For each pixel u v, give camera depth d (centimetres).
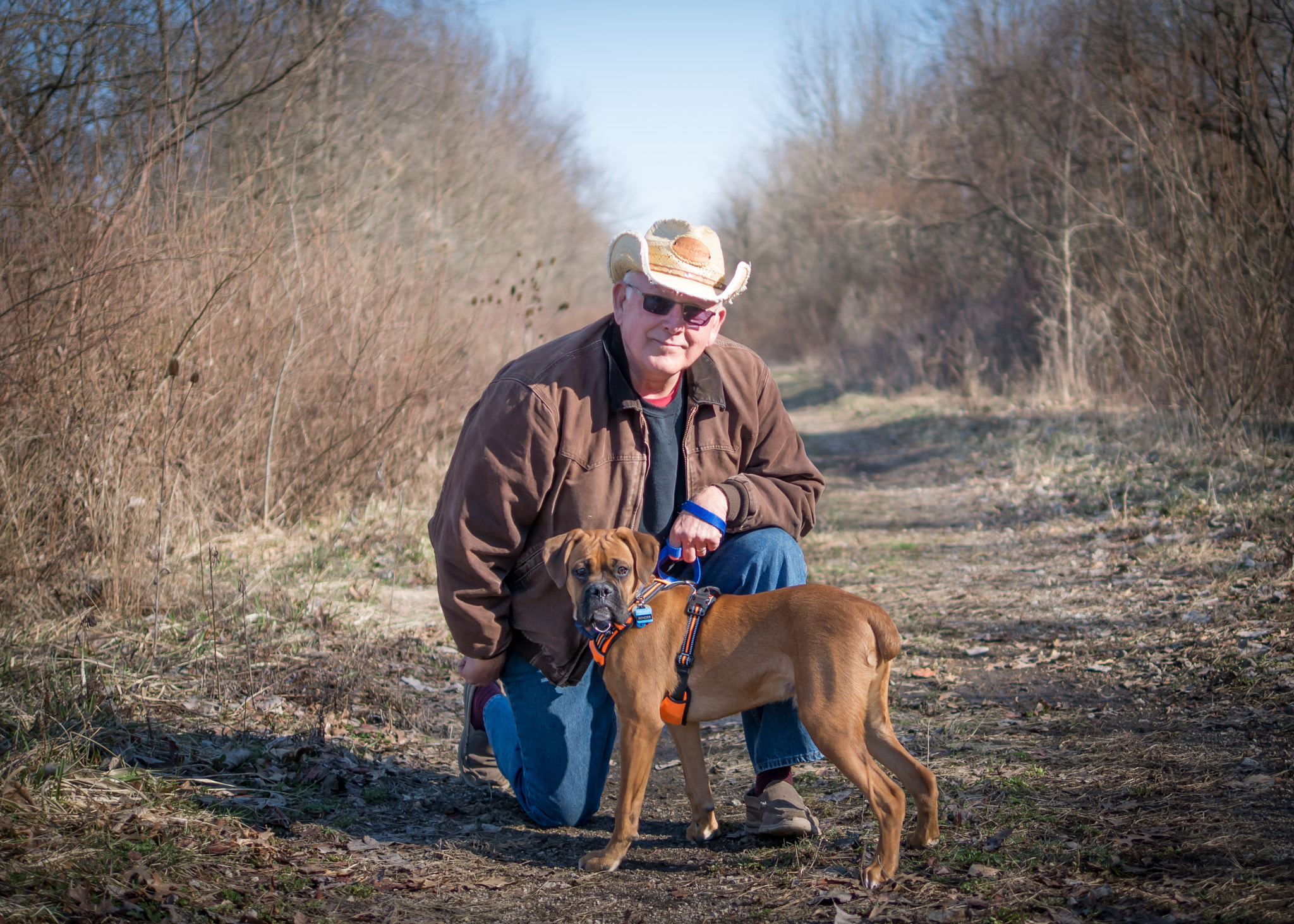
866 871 296
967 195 2267
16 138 663
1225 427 979
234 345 799
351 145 1388
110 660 482
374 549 775
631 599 333
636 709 329
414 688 523
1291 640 492
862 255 3294
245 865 309
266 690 475
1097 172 1675
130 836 310
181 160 790
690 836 349
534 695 364
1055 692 485
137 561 577
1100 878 286
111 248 668
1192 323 1071
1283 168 1019
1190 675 477
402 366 920
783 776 342
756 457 383
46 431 611
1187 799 337
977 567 794
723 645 326
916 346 2359
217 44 1112
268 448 787
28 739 366
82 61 840
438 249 1132
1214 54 1127
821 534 988
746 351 384
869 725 325
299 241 944
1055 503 970
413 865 327
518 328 1177
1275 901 261
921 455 1481
